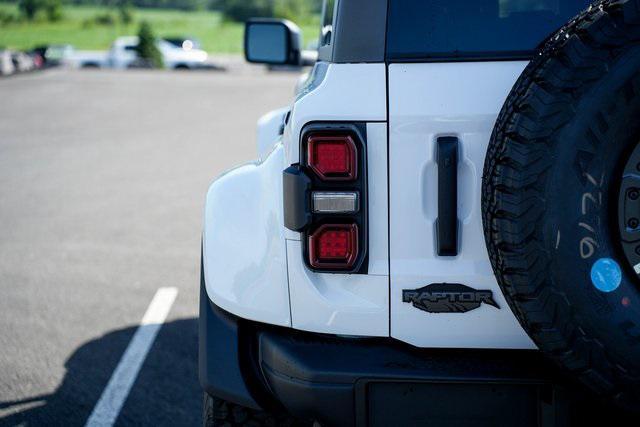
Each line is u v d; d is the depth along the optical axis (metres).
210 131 13.88
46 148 12.10
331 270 2.06
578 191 1.77
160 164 10.66
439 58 2.06
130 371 4.10
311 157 2.02
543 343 1.85
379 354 2.13
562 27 1.88
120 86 22.42
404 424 2.13
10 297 5.31
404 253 2.07
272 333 2.25
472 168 2.01
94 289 5.45
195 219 7.54
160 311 4.99
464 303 2.06
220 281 2.31
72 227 7.25
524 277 1.81
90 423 3.57
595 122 1.75
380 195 2.04
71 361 4.23
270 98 19.53
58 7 91.75
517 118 1.78
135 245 6.61
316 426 2.21
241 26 92.94
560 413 2.06
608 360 1.83
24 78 25.19
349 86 2.04
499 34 2.07
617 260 1.81
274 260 2.20
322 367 2.12
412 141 2.02
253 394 2.28
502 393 2.09
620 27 1.75
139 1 124.31
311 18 96.88
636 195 1.80
